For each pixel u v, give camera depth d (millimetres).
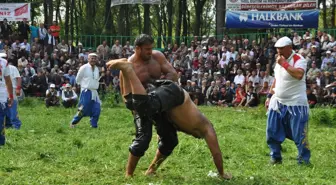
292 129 8078
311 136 12078
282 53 8070
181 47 26031
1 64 9469
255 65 23703
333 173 7445
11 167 7465
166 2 46531
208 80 23188
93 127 13734
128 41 28500
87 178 6758
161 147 7059
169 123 6906
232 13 27344
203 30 56156
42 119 15797
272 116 8188
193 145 9242
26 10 28578
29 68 24453
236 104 21984
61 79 24172
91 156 8461
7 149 9227
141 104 6277
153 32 59656
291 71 7867
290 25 26766
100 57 26406
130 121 15367
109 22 42594
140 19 50688
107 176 6906
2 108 9547
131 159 6754
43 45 27266
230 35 27719
